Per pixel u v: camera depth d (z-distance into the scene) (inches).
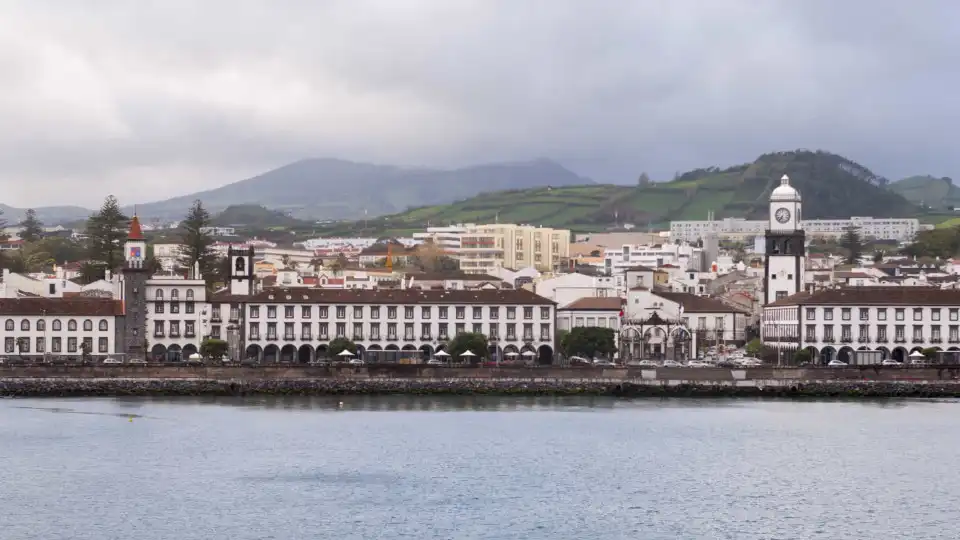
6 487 6958.7
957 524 6245.1
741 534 6043.3
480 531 6053.2
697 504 6658.5
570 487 7052.2
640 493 6909.5
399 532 6028.5
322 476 7317.9
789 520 6318.9
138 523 6171.3
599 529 6112.2
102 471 7436.0
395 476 7327.8
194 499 6683.1
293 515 6338.6
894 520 6318.9
